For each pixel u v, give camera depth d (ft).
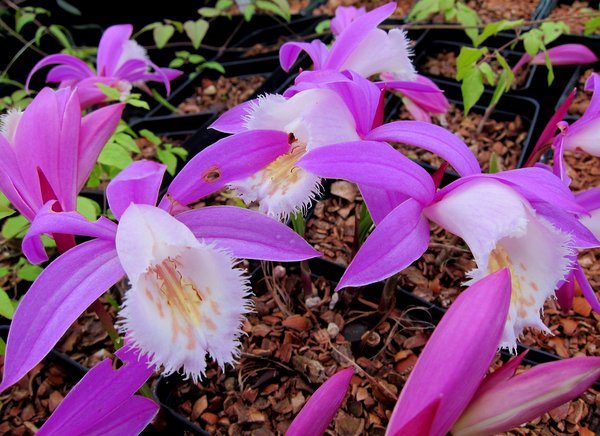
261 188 0.46
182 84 1.19
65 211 0.43
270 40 1.30
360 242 0.62
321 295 0.69
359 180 0.39
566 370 0.34
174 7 1.32
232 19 1.33
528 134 0.90
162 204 0.44
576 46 0.88
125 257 0.38
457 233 0.41
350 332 0.65
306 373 0.60
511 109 0.98
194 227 0.43
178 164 0.91
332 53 0.49
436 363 0.31
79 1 1.29
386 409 0.57
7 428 0.61
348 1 1.37
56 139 0.42
